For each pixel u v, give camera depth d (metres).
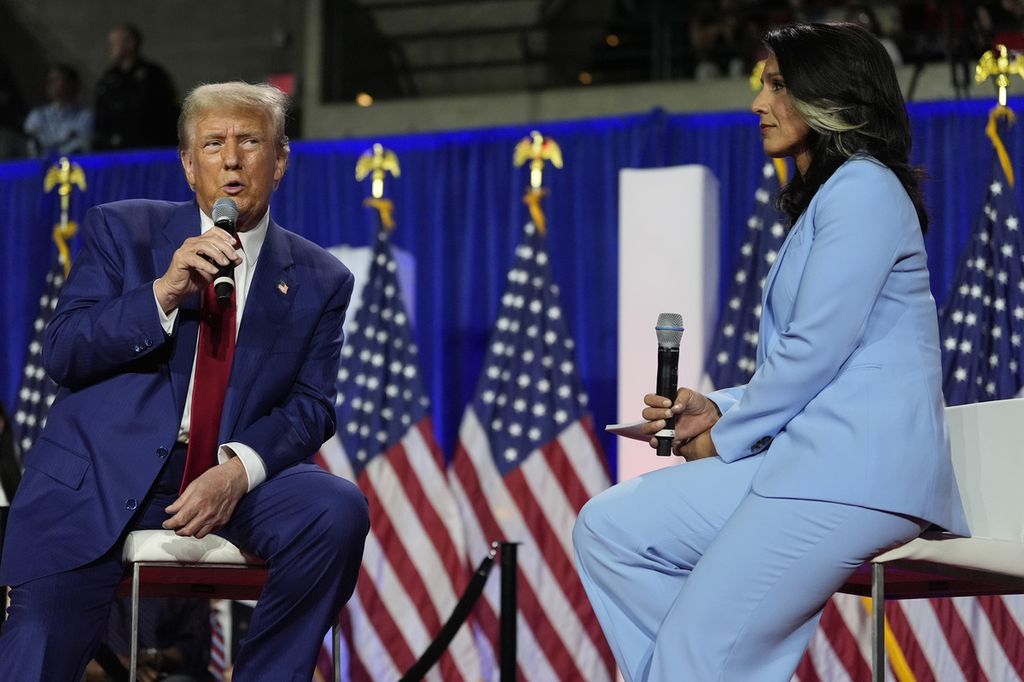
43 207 10.34
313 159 9.97
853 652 7.96
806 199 4.67
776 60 4.73
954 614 7.84
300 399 5.38
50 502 4.95
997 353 8.10
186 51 16.09
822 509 4.29
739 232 9.10
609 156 9.40
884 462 4.29
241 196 5.21
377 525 8.92
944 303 8.53
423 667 7.02
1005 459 5.39
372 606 8.82
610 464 9.18
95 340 4.88
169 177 10.16
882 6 12.19
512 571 6.78
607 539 4.72
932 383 4.44
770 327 4.70
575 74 15.10
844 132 4.61
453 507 8.90
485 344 9.46
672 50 12.82
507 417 9.02
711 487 4.61
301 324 5.40
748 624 4.30
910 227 4.44
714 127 9.25
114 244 5.20
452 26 15.49
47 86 15.81
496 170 9.60
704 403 4.86
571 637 8.66
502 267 9.50
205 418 5.10
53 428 5.09
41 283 10.27
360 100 14.33
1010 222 8.23
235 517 5.07
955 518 4.54
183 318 5.17
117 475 4.96
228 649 7.96
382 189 9.44
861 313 4.31
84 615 4.93
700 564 4.40
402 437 9.05
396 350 9.24
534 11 15.25
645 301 8.02
